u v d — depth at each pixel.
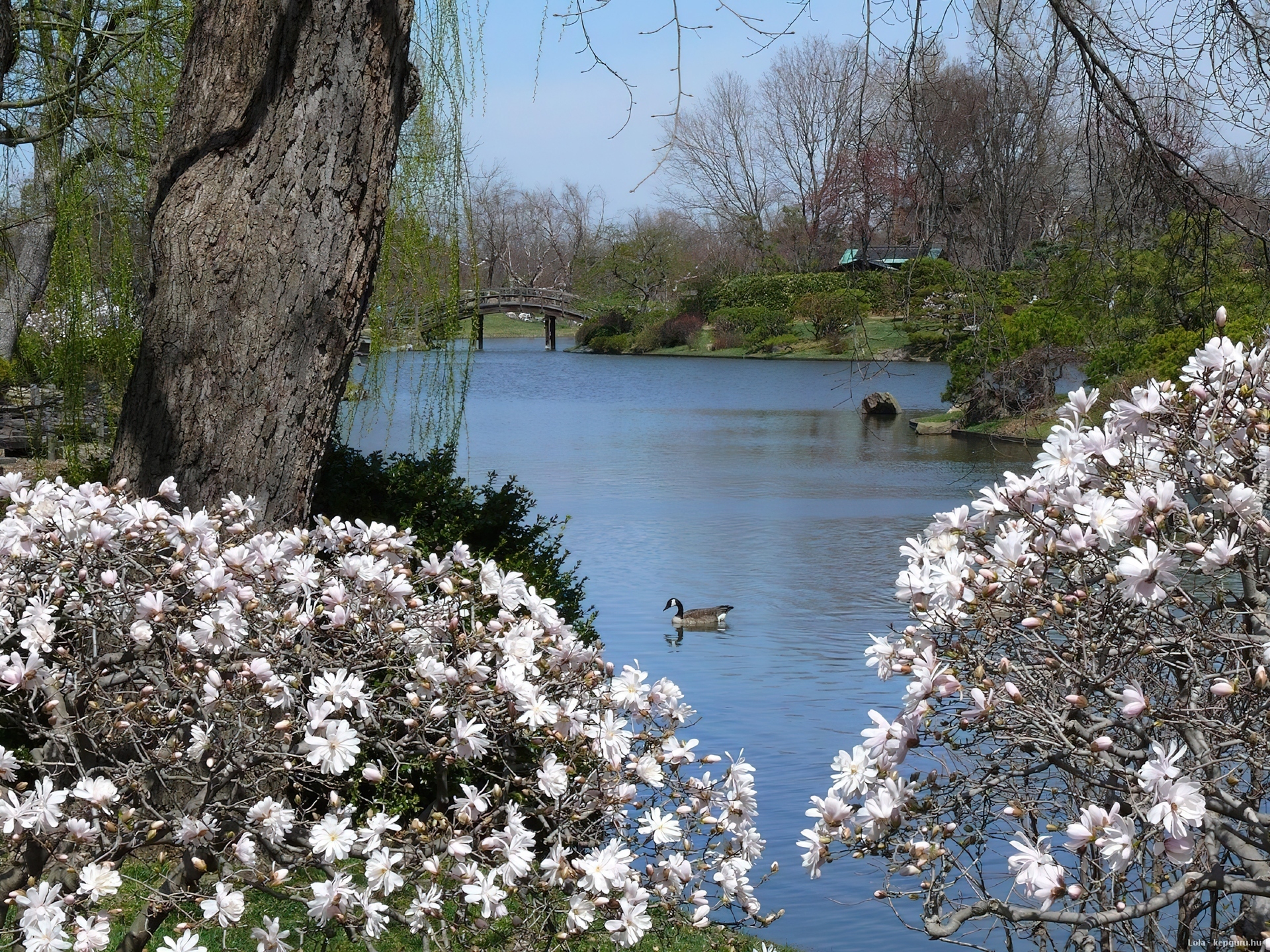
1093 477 2.94
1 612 3.39
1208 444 2.82
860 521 19.73
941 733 2.64
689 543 17.70
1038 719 2.50
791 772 8.16
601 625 13.04
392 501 7.01
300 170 5.26
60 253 6.97
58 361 7.09
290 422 5.31
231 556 3.48
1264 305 7.43
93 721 3.42
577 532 18.52
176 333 5.22
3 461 10.87
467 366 6.97
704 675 10.88
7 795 2.91
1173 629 2.65
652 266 70.06
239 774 3.19
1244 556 2.55
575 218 67.50
